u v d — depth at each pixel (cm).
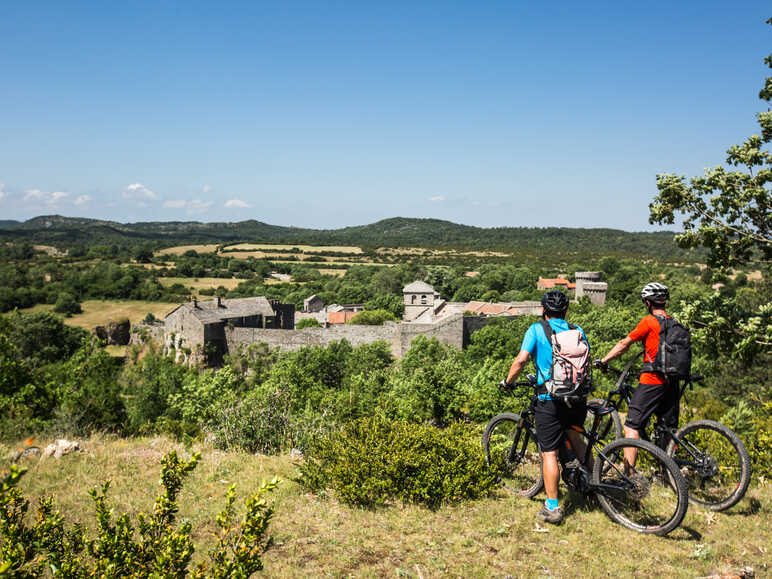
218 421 1258
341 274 19800
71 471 719
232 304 9444
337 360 6288
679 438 537
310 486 645
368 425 722
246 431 1121
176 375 4031
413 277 16138
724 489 595
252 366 6994
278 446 1102
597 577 405
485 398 2666
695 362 3119
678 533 486
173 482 334
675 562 432
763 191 922
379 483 575
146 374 4097
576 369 477
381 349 6481
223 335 8081
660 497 574
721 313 917
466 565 427
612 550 452
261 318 9512
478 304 9762
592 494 566
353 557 445
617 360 4047
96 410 1391
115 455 816
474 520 525
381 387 3731
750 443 850
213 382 2044
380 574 412
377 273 16775
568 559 436
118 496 619
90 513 558
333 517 543
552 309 500
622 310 7500
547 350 491
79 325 11194
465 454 615
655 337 520
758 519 521
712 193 1009
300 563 434
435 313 10012
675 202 1027
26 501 325
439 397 2847
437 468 590
